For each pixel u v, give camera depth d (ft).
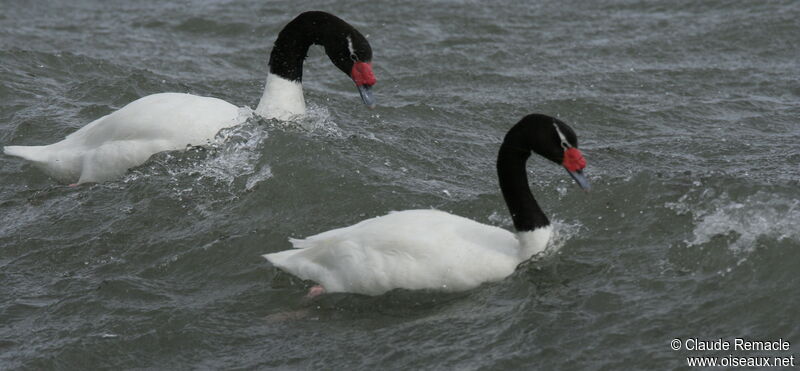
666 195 43.16
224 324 36.11
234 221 43.52
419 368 32.71
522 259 37.73
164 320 36.42
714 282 36.01
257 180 46.34
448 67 69.10
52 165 49.11
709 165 49.93
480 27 76.89
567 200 44.34
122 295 38.32
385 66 69.31
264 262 40.24
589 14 79.92
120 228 43.52
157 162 47.85
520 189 37.99
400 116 58.95
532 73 67.77
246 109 51.13
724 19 77.46
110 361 34.53
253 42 75.46
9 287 39.52
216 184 46.39
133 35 76.07
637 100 62.34
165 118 48.39
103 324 36.47
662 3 81.87
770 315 33.83
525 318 34.73
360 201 44.88
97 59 68.59
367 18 79.00
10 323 36.94
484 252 37.01
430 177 48.60
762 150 52.49
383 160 49.90
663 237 39.93
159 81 64.49
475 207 44.45
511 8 81.30
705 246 38.40
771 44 72.43
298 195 45.29
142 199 45.68
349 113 59.11
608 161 51.31
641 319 34.17
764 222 39.34
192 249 41.37
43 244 42.83
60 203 46.55
